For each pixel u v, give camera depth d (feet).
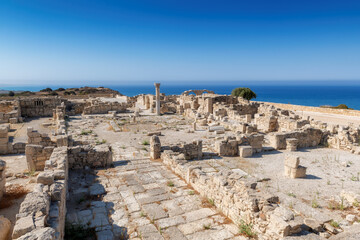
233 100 167.22
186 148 55.83
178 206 32.68
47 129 90.74
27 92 242.99
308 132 67.31
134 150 62.64
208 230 27.17
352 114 136.36
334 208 33.30
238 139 59.77
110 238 25.53
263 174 46.44
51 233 17.38
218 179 32.07
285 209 24.80
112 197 35.14
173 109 146.41
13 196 33.60
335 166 51.16
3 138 55.21
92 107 129.59
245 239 25.49
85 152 46.98
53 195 24.39
